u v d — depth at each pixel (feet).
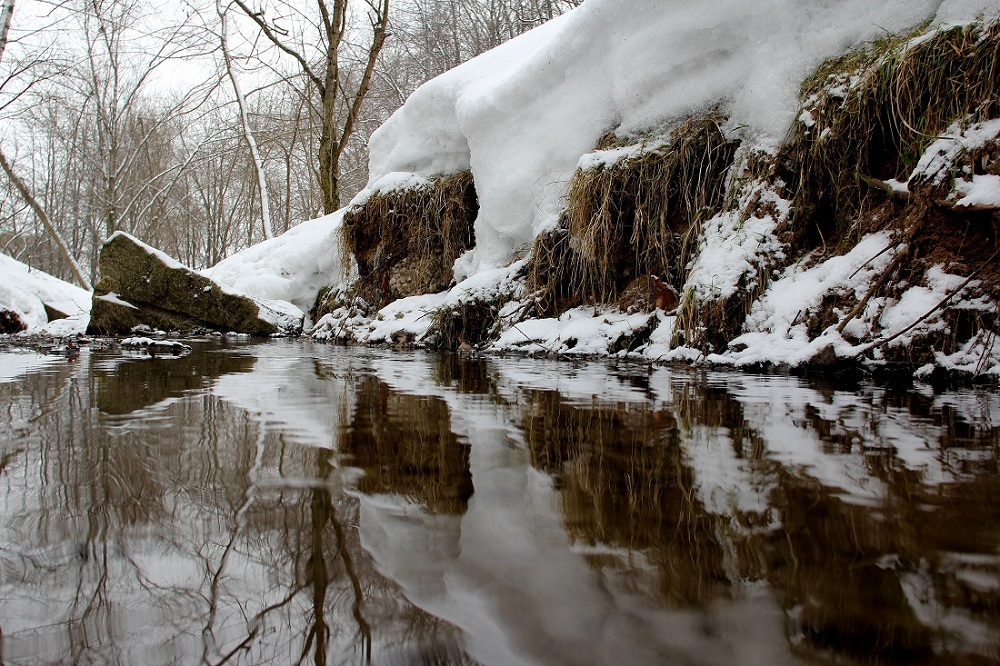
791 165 12.66
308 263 30.09
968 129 9.78
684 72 15.16
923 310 9.25
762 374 9.94
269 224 43.16
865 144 11.39
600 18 16.57
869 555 2.31
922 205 9.87
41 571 2.12
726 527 2.65
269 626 1.77
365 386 8.14
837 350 9.81
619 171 15.20
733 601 1.90
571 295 16.70
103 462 3.69
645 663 1.55
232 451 4.06
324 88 42.45
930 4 11.43
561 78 18.21
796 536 2.54
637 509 2.93
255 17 40.11
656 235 14.76
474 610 1.86
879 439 4.75
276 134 60.59
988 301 8.75
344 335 23.93
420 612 1.86
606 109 16.98
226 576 2.10
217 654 1.64
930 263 9.61
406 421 5.44
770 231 12.44
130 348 15.98
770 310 11.51
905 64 10.77
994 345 8.48
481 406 6.43
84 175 77.30
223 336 25.72
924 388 8.02
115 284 27.02
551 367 11.42
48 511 2.77
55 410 5.76
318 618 1.82
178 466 3.63
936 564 2.21
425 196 23.73
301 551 2.34
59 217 86.99
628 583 2.08
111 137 59.67
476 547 2.40
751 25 13.83
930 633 1.70
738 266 12.19
